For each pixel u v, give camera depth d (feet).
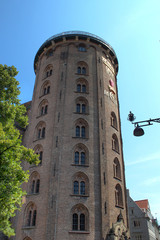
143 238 201.87
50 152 104.42
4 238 97.09
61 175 96.48
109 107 131.85
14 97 70.59
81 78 128.47
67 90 121.60
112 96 140.87
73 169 99.30
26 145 121.39
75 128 112.16
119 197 112.37
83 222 90.63
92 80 130.52
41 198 95.30
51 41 147.02
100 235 88.53
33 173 105.91
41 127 119.34
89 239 86.28
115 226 94.17
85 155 106.01
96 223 90.53
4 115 63.36
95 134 112.37
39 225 89.56
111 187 105.81
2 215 50.29
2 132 52.37
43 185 98.07
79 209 92.17
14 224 100.68
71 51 139.23
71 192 94.07
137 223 210.79
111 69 153.58
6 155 49.34
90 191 96.22
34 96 138.41
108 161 110.63
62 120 110.73
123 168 125.39
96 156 106.42
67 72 128.67
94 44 147.54
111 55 158.81
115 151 120.37
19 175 50.19
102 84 133.59
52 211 88.28
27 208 98.58
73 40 145.28
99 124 115.85
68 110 114.93
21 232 93.61
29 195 99.96
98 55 143.95
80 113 115.44
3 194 46.01
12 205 49.24
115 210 102.47
